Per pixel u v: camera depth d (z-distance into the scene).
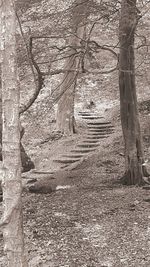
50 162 16.11
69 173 13.70
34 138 19.25
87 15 8.83
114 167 13.86
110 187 11.16
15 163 4.84
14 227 4.86
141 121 18.16
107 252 7.14
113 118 20.45
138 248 7.23
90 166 14.35
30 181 13.25
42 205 9.83
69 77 16.31
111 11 8.96
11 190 4.84
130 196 10.05
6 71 4.80
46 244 7.51
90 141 17.97
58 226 8.33
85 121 20.56
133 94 11.13
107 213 8.94
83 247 7.36
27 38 9.09
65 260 6.88
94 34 14.91
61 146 17.89
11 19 4.78
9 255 4.89
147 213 8.83
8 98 4.81
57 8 9.50
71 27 8.94
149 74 18.30
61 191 11.26
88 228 8.18
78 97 24.17
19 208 4.88
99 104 23.44
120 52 10.83
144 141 15.87
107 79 25.39
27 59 8.96
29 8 9.21
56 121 20.06
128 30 10.16
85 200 9.97
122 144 16.36
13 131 4.83
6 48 4.79
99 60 20.03
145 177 11.42
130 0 9.48
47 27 9.10
